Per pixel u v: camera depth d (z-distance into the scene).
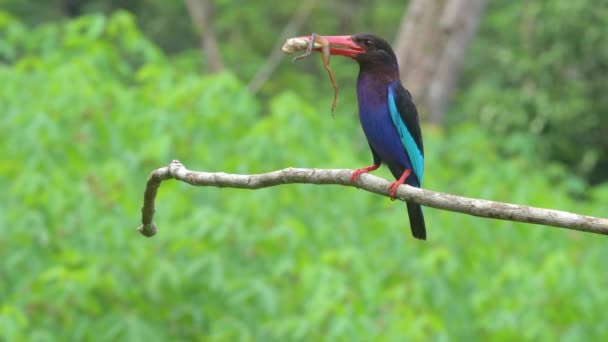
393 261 13.21
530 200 14.79
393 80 8.38
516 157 18.75
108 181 12.56
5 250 12.29
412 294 12.62
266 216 12.63
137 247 12.31
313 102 32.44
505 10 31.41
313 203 13.42
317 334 12.05
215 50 30.36
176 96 13.84
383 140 8.38
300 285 12.58
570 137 25.50
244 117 14.34
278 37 35.66
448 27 23.86
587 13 23.92
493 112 25.11
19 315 11.02
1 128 13.43
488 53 33.28
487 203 5.73
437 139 16.70
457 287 13.35
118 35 15.95
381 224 13.66
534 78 25.34
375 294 11.82
